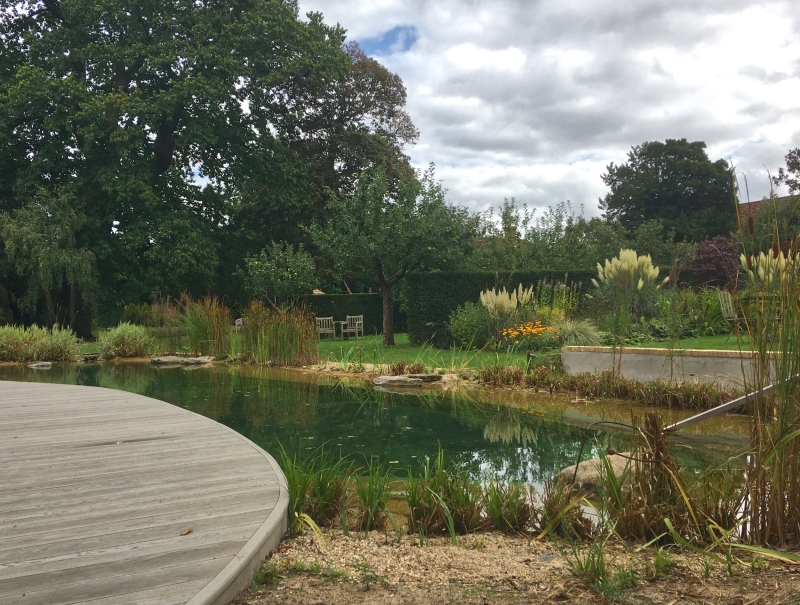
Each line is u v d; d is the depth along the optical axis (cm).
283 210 2481
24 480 385
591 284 1605
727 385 743
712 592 246
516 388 930
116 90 2142
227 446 481
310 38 2330
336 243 1655
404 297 2267
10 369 1316
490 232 1981
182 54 2052
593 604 236
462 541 317
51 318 2002
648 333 1248
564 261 1998
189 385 1010
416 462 497
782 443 299
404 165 2561
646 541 313
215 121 2216
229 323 1526
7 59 2211
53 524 304
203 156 2345
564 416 705
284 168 2312
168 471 404
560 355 1045
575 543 312
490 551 301
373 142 2591
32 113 2038
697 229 3678
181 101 2078
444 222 1612
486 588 252
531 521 343
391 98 2806
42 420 604
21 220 1908
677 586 253
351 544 308
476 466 482
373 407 777
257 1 2244
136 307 2306
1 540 282
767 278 310
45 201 1953
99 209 2167
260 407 780
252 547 270
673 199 3931
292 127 2453
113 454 456
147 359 1520
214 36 2170
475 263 1877
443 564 279
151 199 2034
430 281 1592
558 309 1389
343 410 755
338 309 2289
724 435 583
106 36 2158
